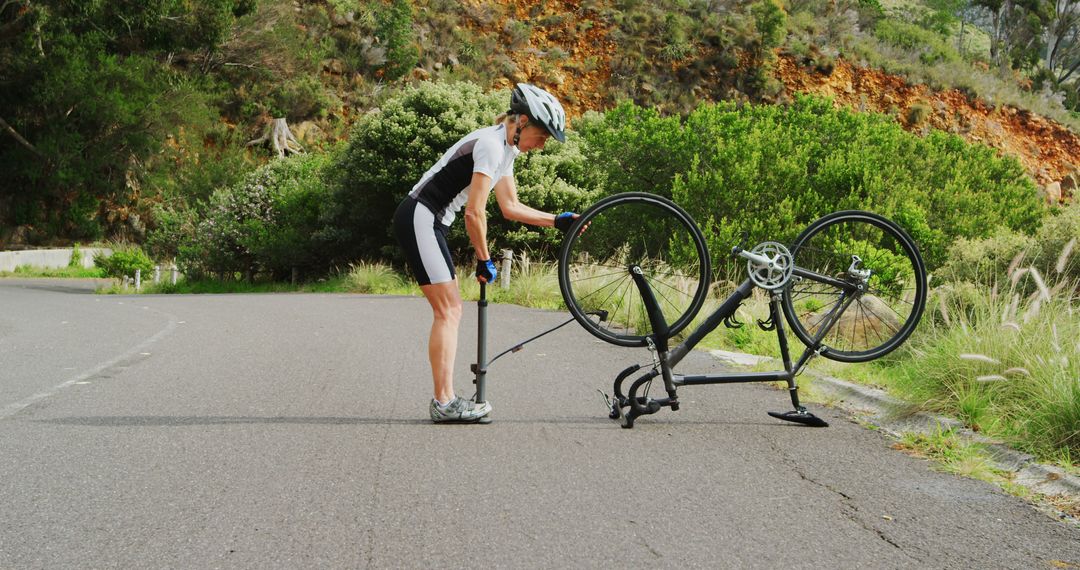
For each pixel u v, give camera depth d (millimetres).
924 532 3576
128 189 47656
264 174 29875
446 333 5305
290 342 9320
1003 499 4055
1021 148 56594
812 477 4316
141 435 5012
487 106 25109
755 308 9828
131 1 42188
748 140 17938
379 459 4500
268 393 6348
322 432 5090
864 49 58688
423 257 5219
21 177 45875
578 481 4152
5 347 9109
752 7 58250
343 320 11859
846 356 5613
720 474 4320
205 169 43688
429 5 57344
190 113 44312
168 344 9242
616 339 5402
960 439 5059
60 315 13680
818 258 6836
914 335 7484
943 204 18578
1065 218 9273
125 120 42625
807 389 6488
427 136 24109
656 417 5633
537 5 59188
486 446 4781
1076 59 76312
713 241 15000
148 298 19859
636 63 56781
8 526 3512
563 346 8828
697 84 56500
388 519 3602
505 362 7809
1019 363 5668
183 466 4371
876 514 3783
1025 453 4746
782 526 3596
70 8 42219
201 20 43750
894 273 9781
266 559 3178
